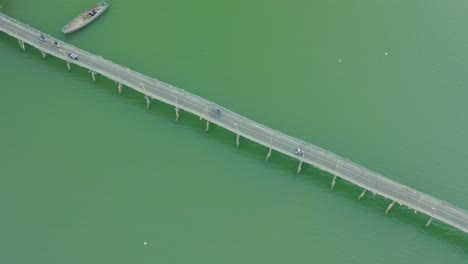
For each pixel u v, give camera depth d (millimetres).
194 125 94812
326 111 96688
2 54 101188
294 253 82062
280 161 91438
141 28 105688
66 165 89125
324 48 105250
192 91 97562
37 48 101312
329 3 112438
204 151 91938
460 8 112688
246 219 84938
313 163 87250
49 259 80125
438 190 88750
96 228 83188
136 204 85688
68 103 95938
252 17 109250
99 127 93562
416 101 98625
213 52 103312
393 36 107625
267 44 105125
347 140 93312
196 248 81875
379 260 82062
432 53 105312
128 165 89625
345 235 84250
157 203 85938
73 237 82250
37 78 98500
